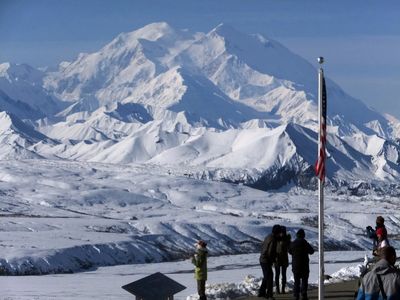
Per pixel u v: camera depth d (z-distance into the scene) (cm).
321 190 3234
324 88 3189
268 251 3850
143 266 14412
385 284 2228
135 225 19625
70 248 14275
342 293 4028
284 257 4031
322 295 3241
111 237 16762
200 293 3953
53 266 12962
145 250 16300
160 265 14738
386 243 3525
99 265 14350
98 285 7794
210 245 18762
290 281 4600
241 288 4322
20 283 8306
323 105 3195
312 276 7519
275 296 3962
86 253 14500
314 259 14588
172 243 18225
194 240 18875
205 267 3947
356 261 13975
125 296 5969
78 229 18388
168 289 3075
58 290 6725
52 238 15688
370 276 2252
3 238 15238
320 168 3216
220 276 9625
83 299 5572
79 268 13600
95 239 16125
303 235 3725
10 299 5528
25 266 12606
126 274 11925
